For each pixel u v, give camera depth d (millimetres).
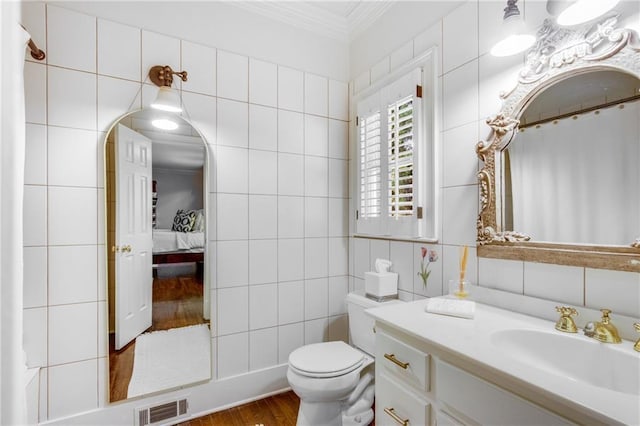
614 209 929
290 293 2035
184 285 1741
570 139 1033
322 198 2160
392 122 1777
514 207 1191
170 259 1710
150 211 1663
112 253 1562
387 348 1113
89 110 1509
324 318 2160
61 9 1452
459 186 1426
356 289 2164
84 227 1500
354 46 2193
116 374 1558
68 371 1454
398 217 1725
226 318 1826
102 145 1535
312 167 2123
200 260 1773
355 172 2178
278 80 2000
